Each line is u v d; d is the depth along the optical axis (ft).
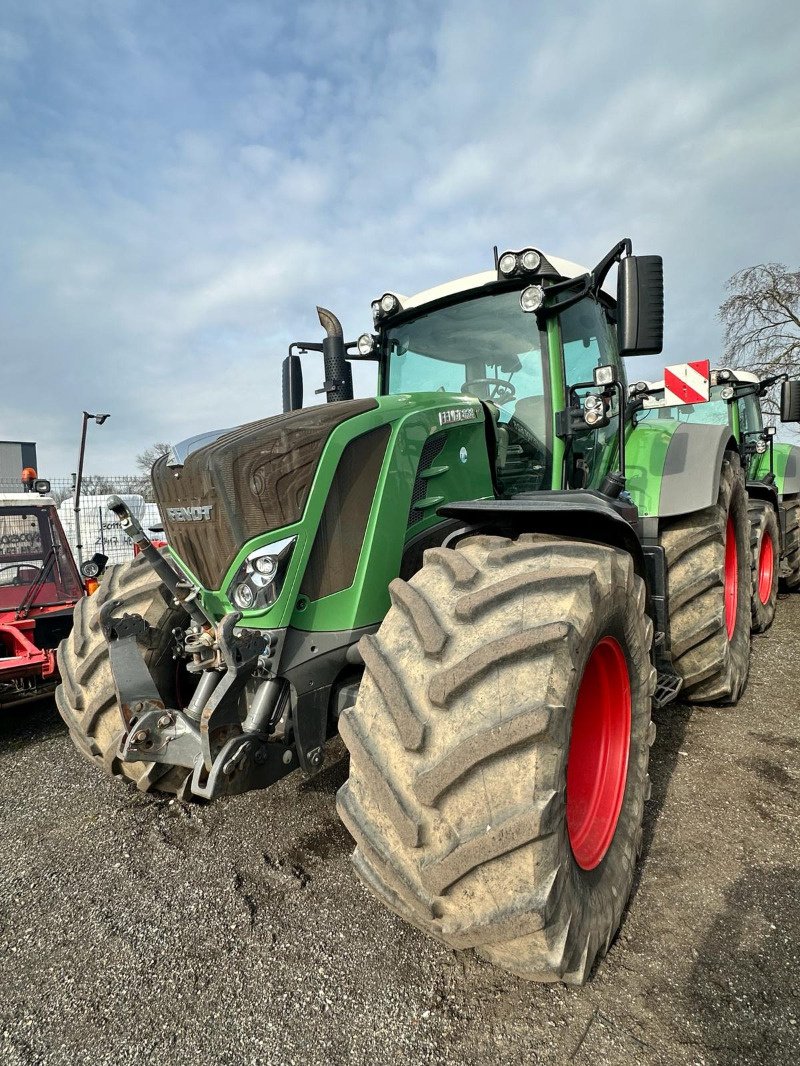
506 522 7.18
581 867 5.65
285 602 6.40
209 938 6.45
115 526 23.85
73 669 8.49
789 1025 5.07
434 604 5.58
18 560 16.37
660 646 9.75
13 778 10.92
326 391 11.39
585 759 6.58
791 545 21.93
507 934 4.59
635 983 5.54
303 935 6.40
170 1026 5.42
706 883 6.86
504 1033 5.12
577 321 10.23
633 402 12.76
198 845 8.17
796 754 9.84
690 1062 4.78
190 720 6.77
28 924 6.83
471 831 4.67
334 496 6.77
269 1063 5.01
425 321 10.75
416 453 7.47
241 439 6.54
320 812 8.78
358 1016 5.39
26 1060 5.17
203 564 6.85
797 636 16.87
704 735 10.59
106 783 10.40
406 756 4.98
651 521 10.71
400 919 6.54
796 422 19.34
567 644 5.03
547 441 9.41
